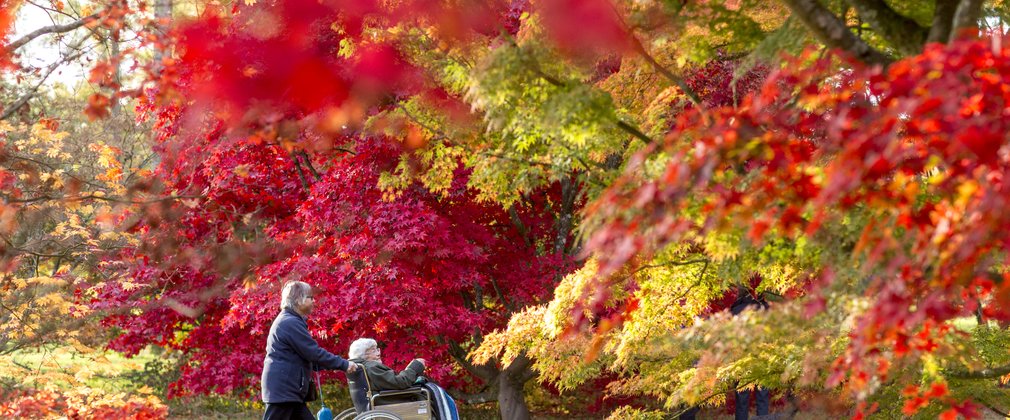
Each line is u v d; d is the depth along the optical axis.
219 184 9.59
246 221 9.86
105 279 10.56
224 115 5.54
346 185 9.02
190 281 10.15
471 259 9.32
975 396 5.63
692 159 2.98
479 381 12.82
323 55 6.55
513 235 10.71
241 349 10.23
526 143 4.63
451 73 4.96
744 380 6.21
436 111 5.50
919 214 2.86
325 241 9.16
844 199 2.93
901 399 5.49
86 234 9.71
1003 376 5.86
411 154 6.98
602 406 12.78
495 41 4.61
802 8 3.32
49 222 10.43
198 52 5.46
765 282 5.59
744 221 3.01
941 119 2.53
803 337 4.90
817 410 6.17
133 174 11.10
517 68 3.72
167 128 9.51
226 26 6.90
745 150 2.89
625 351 5.92
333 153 9.43
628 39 4.15
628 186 3.41
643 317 5.70
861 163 2.55
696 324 3.85
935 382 4.50
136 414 6.64
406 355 9.29
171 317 10.44
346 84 5.68
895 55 4.27
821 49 3.91
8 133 7.93
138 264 9.98
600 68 5.63
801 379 5.05
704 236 3.71
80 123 13.99
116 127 14.51
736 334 3.67
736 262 4.27
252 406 13.48
